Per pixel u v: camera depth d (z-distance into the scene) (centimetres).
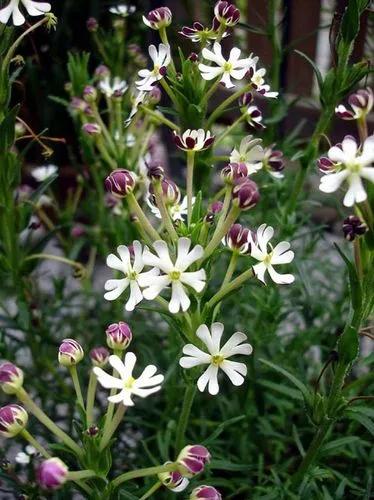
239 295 32
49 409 31
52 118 41
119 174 18
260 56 37
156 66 21
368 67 23
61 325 35
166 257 17
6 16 21
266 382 26
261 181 31
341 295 34
